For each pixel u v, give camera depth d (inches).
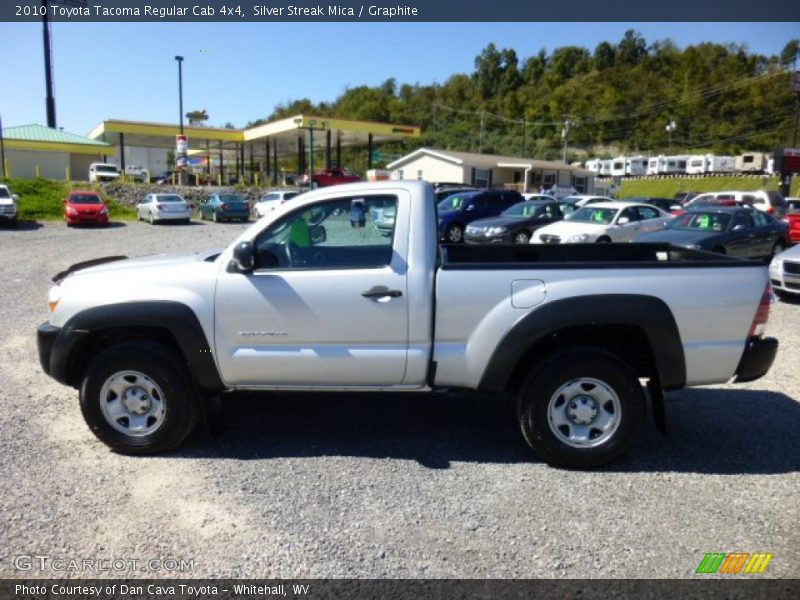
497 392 168.9
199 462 167.5
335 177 1556.3
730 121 3880.4
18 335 303.6
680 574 120.9
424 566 122.9
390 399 217.8
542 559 125.3
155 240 829.8
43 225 1063.6
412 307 161.3
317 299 162.2
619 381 159.6
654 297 158.1
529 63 5049.2
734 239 492.7
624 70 4480.8
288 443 180.5
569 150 4124.0
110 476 158.6
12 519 137.7
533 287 159.9
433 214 166.7
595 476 160.9
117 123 1644.9
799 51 3656.5
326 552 127.0
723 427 195.0
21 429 188.1
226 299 163.9
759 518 140.9
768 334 317.4
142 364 165.0
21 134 1748.3
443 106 4665.4
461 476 160.4
